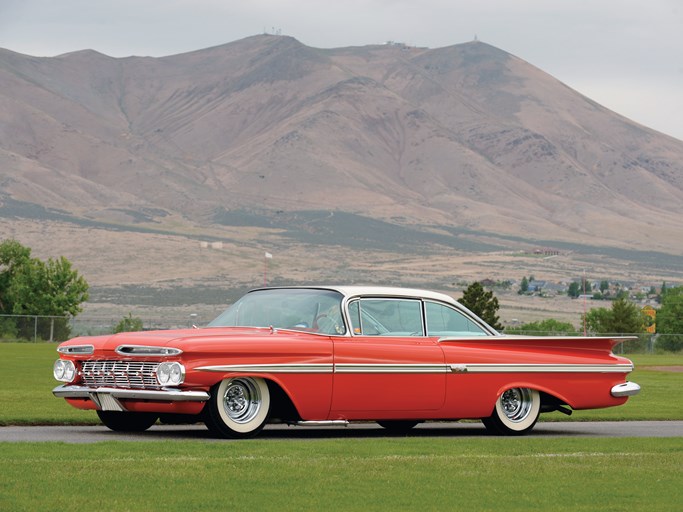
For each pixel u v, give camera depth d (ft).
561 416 97.50
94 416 85.92
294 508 44.42
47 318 408.26
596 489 50.70
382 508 45.01
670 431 84.53
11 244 548.72
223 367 67.46
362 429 82.23
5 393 114.42
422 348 74.59
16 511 42.19
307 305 74.54
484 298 561.43
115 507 43.47
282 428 81.56
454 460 58.75
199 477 50.83
